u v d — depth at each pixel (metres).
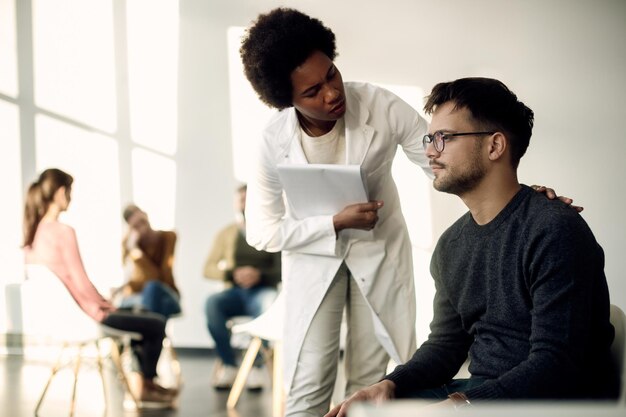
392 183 2.78
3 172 7.71
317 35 2.45
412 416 1.01
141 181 7.66
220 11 7.59
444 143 2.04
